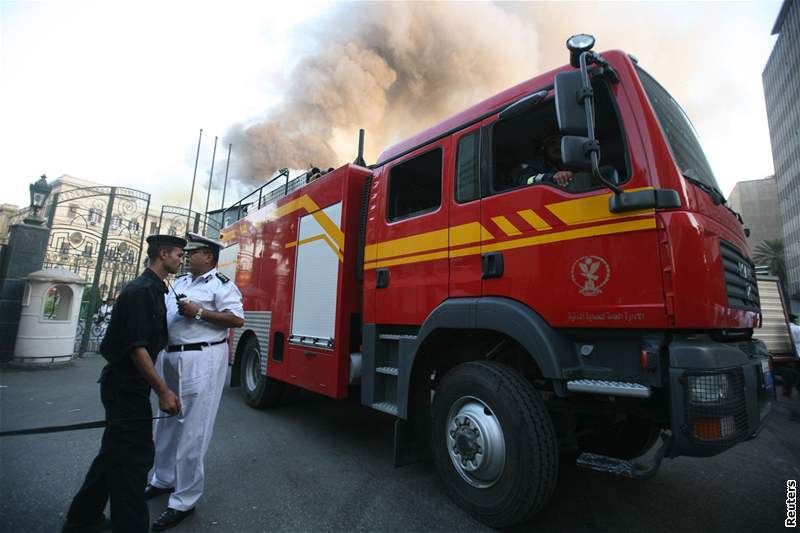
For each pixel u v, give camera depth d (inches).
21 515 112.4
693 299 82.8
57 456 154.6
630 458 137.3
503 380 104.4
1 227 810.2
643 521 113.0
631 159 94.7
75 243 459.5
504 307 107.8
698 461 161.5
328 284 178.4
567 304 97.9
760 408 99.4
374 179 169.2
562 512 117.6
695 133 134.9
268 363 219.0
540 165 122.3
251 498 124.6
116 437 93.0
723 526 110.9
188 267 127.5
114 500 91.0
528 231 108.0
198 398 114.6
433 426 122.6
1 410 219.8
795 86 2113.7
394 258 149.4
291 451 165.5
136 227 500.4
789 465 157.6
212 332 121.2
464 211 125.7
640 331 89.7
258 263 246.7
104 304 482.0
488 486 105.5
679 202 87.7
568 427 117.2
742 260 108.4
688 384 80.8
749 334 113.5
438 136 142.3
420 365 136.7
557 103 91.8
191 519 112.0
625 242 91.1
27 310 343.3
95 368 356.2
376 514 115.3
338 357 165.3
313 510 117.6
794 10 2069.4
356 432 192.2
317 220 193.0
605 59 105.7
